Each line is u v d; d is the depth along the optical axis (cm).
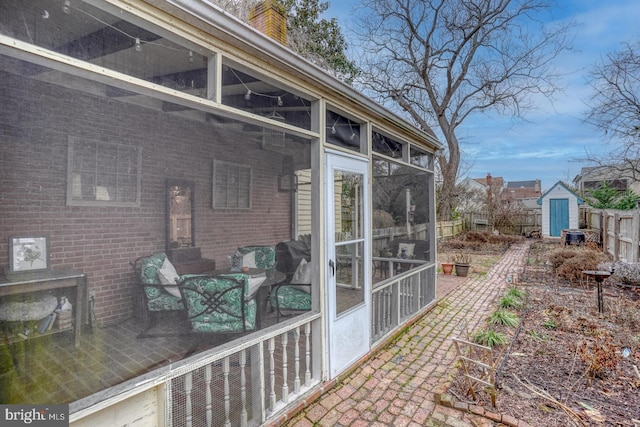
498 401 263
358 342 329
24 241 245
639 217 672
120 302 296
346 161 320
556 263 745
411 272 454
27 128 237
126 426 165
